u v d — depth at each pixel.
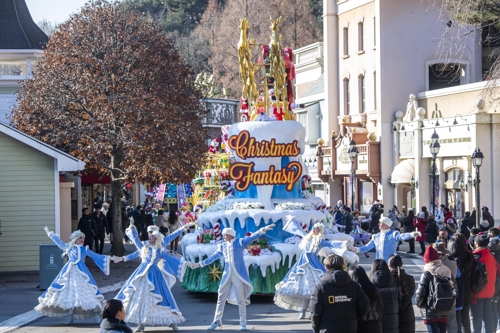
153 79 28.61
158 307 14.02
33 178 24.62
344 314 8.89
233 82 78.00
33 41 40.47
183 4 90.81
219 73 79.88
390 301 9.90
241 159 19.06
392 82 44.69
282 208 18.62
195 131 30.06
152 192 44.56
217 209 19.20
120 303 8.39
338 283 8.93
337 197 50.59
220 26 83.00
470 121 35.88
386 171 44.09
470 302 12.22
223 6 88.94
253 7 80.00
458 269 11.87
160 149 27.39
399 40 44.78
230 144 19.08
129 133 27.36
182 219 32.41
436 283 10.87
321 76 58.59
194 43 83.88
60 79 28.25
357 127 47.94
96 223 29.11
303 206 18.83
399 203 43.38
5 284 21.77
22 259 24.53
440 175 38.94
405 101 44.72
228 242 14.60
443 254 11.50
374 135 44.84
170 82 29.06
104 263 14.97
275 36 20.11
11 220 24.50
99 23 28.59
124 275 24.06
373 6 47.31
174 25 89.75
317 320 8.95
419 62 44.84
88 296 15.02
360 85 49.38
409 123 41.84
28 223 24.56
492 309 13.11
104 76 28.00
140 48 28.39
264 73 20.34
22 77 39.62
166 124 28.08
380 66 44.59
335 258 9.33
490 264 12.50
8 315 16.44
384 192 44.12
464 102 39.53
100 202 41.53
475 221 28.08
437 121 38.69
